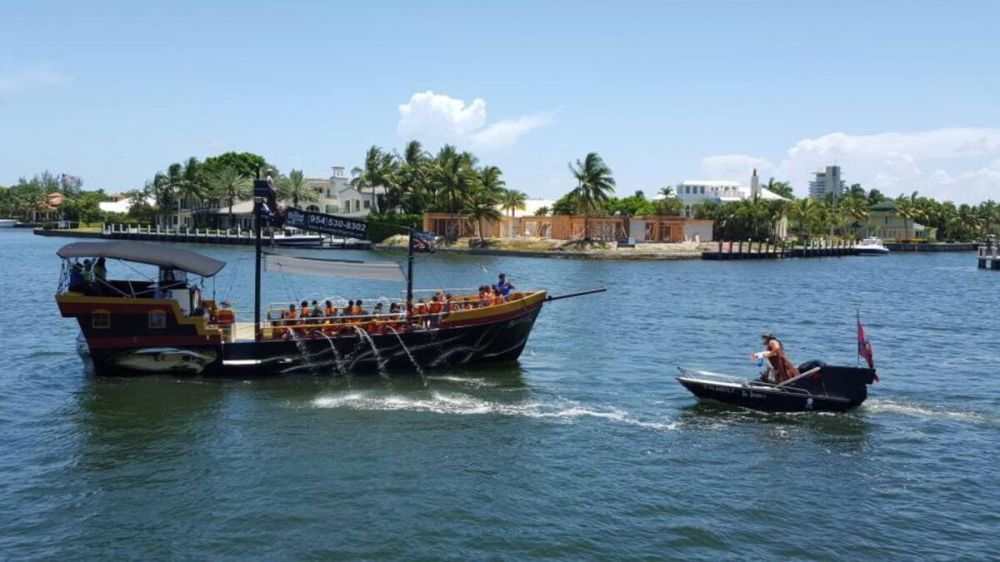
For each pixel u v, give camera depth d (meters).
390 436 21.89
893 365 34.28
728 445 21.47
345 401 25.53
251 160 153.88
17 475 18.73
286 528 16.02
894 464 20.17
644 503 17.42
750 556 15.08
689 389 25.98
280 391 26.69
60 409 24.20
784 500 17.72
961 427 23.50
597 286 69.12
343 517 16.52
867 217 178.25
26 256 96.00
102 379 27.86
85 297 26.98
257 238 28.56
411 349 29.88
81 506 17.03
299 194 129.38
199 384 27.41
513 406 25.28
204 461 19.73
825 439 22.11
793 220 154.75
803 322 48.41
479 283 67.50
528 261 103.06
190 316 27.84
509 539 15.60
